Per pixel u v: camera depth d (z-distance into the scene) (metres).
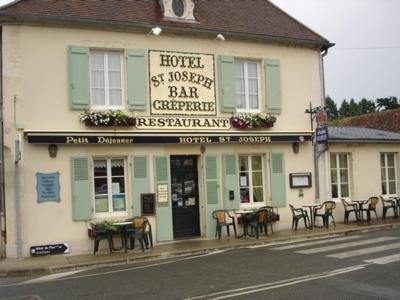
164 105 13.57
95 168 12.85
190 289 7.89
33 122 12.03
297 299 6.98
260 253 11.33
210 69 14.30
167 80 13.68
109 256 11.57
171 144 13.64
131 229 12.17
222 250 12.27
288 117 15.47
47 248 11.93
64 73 12.42
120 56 13.29
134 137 12.86
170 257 11.68
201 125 14.03
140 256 11.41
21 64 11.98
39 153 12.04
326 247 11.59
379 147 17.69
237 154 14.59
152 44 13.56
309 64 16.03
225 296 7.32
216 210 14.09
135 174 13.14
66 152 12.33
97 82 12.99
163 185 13.47
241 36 14.60
